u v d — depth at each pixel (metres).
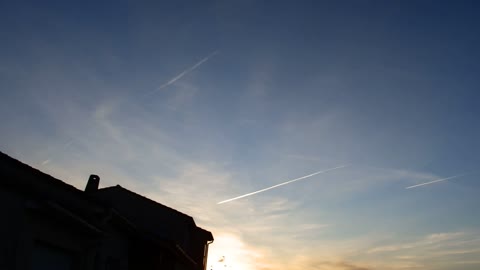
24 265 8.74
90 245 11.48
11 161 8.16
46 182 9.30
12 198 8.50
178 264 20.56
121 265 14.21
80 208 10.54
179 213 23.28
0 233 8.20
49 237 9.73
